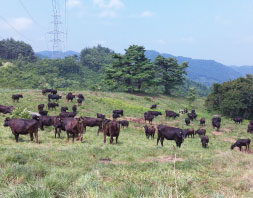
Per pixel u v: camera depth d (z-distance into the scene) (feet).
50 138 53.72
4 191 15.57
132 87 225.56
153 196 15.74
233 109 179.83
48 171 23.32
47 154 33.60
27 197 14.53
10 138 48.24
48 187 16.56
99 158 35.01
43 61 517.96
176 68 271.28
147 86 248.11
